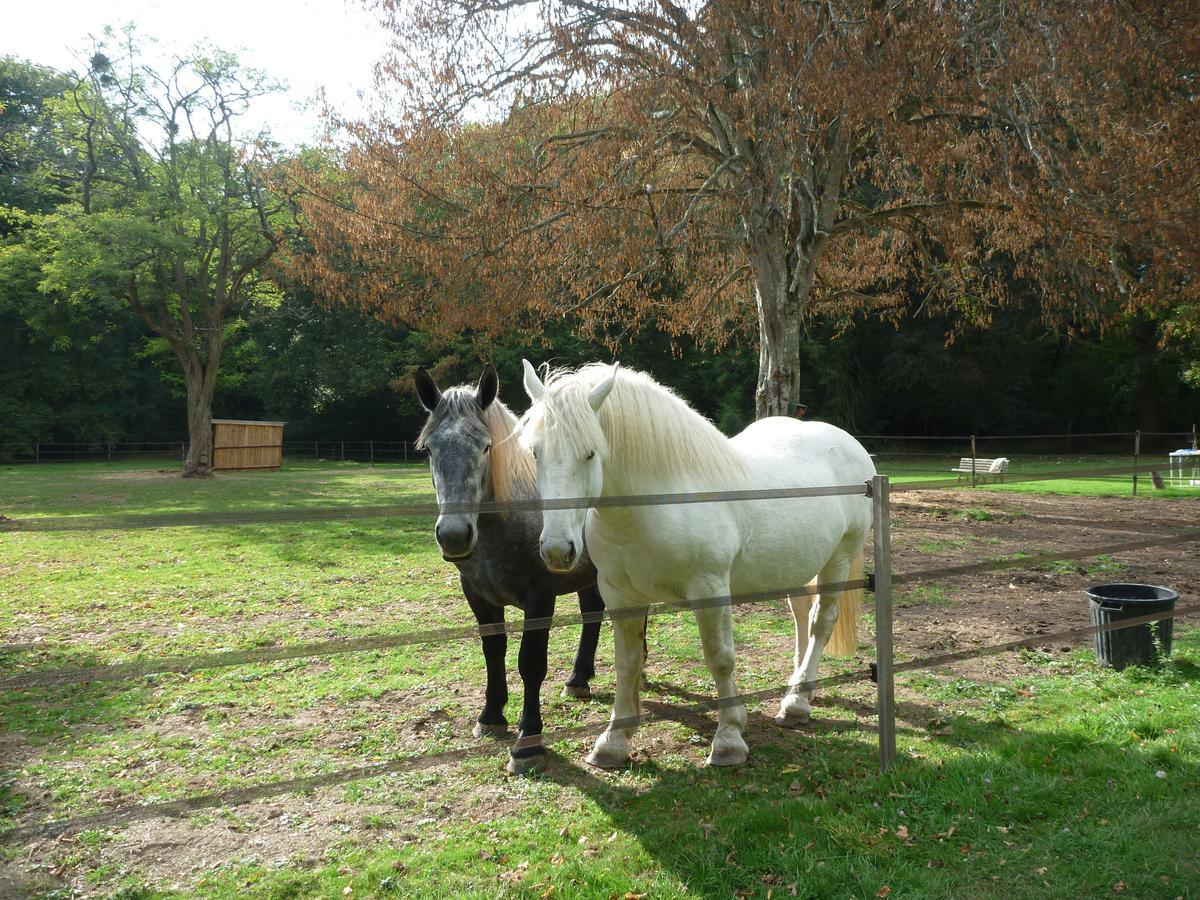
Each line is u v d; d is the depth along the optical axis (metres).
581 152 10.70
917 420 33.53
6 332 29.72
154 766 3.45
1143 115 9.39
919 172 12.83
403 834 2.86
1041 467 19.39
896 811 2.84
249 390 35.28
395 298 12.12
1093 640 4.91
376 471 22.97
